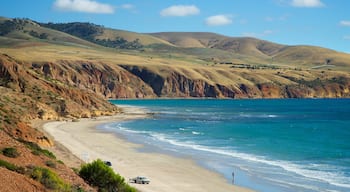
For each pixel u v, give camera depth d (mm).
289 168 56125
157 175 50875
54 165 30062
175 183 47125
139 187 44156
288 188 45281
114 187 29250
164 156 64812
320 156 65938
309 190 44219
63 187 23500
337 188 44812
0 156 27266
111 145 75000
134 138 86750
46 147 58812
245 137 90625
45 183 22547
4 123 56469
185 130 103938
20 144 33250
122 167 54906
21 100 109938
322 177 50375
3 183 19594
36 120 106000
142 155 65312
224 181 48750
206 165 58156
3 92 108438
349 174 51938
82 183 27922
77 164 46000
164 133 96938
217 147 75250
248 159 62906
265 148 74312
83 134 89438
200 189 44812
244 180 49281
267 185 46812
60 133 87438
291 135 94688
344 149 73188
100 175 29594
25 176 22297
